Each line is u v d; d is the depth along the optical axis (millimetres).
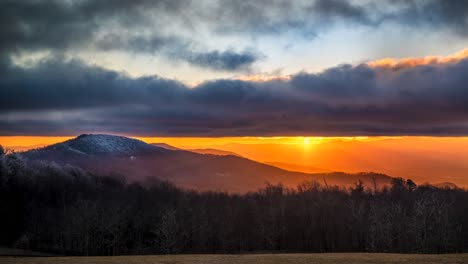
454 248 121188
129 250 132625
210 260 63156
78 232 128750
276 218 148750
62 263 59688
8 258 66938
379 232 124312
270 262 60344
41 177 178750
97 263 59656
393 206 137125
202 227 138250
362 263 57938
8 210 147875
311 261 61031
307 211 150875
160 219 142250
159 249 131000
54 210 155625
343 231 141750
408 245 122562
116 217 134375
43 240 134250
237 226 149000
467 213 142625
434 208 121312
